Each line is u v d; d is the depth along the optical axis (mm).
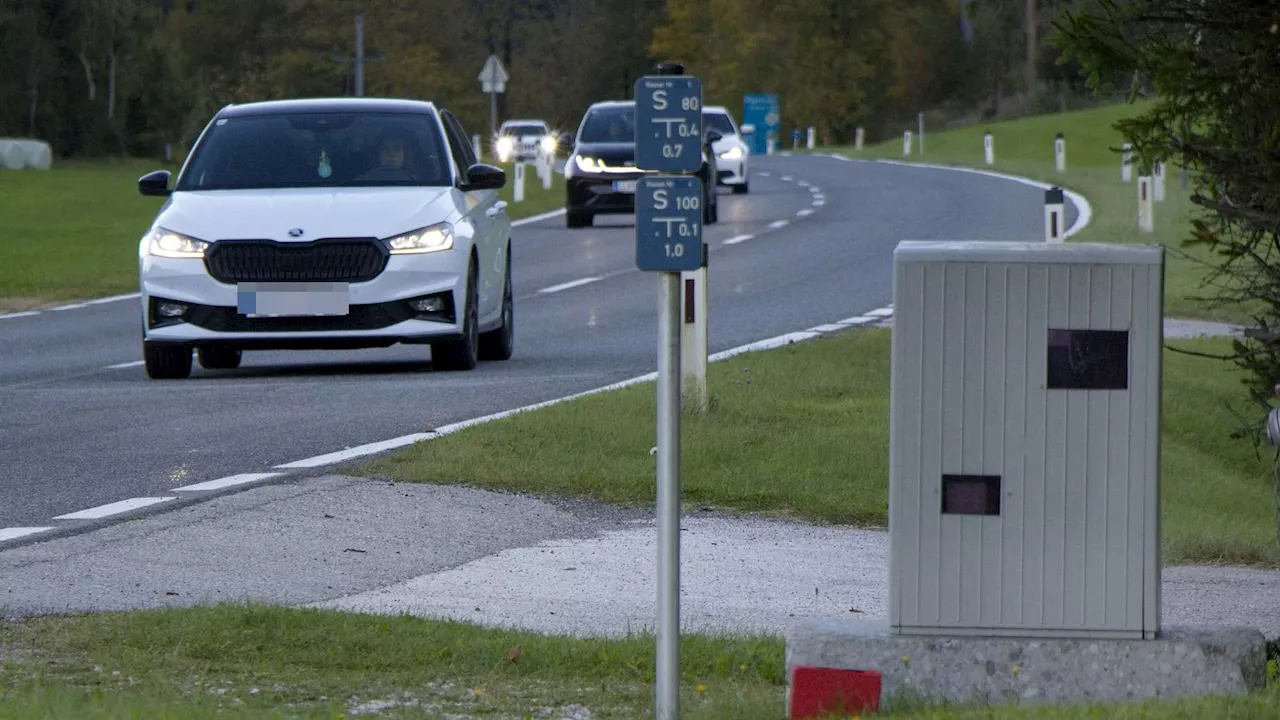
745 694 23375
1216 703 19688
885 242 110875
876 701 21297
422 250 55594
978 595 21156
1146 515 20891
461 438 43062
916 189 165875
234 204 56469
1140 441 20844
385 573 32000
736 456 42688
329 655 25062
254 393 53281
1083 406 20875
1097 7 22547
